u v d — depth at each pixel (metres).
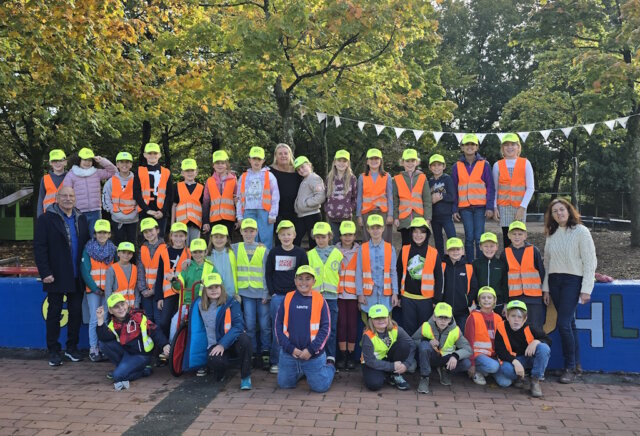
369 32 9.78
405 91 17.94
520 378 5.65
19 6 9.02
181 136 20.80
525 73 35.69
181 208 7.26
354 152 20.94
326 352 6.01
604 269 12.99
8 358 6.70
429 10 10.44
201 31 11.61
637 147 16.28
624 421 4.75
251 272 6.20
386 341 5.55
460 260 6.11
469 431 4.50
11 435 4.41
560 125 23.97
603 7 16.72
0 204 23.66
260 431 4.48
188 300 6.09
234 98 13.62
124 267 6.43
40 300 7.12
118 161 7.27
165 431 4.48
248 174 6.92
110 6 9.85
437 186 6.96
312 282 5.59
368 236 6.93
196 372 6.15
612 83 14.93
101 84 10.50
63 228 6.42
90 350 6.60
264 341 6.23
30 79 11.67
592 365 6.15
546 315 6.21
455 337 5.60
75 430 4.50
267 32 9.58
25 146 17.91
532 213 36.12
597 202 34.94
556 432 4.50
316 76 11.76
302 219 7.04
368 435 4.41
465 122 35.53
